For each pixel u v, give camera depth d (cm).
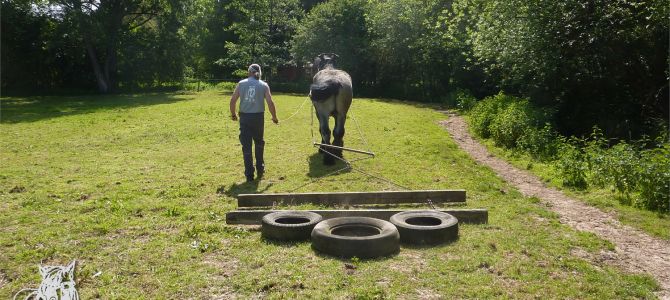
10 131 1478
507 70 1739
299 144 1202
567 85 1484
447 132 1526
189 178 862
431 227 541
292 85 3688
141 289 428
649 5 1259
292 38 3981
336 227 545
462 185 820
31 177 873
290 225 548
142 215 652
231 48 3869
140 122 1658
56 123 1669
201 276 453
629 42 1347
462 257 500
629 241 582
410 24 2972
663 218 664
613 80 1423
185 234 569
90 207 679
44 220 626
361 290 418
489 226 608
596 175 840
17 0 3369
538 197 788
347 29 3441
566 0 1340
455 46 2450
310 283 434
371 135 1350
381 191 731
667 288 450
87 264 483
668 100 1367
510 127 1259
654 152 844
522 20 1477
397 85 3412
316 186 806
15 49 3528
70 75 3797
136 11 3803
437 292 421
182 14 3675
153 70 3772
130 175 890
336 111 946
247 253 512
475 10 1747
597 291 430
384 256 500
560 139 1141
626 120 1368
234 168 946
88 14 3375
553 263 491
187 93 3388
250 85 841
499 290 425
